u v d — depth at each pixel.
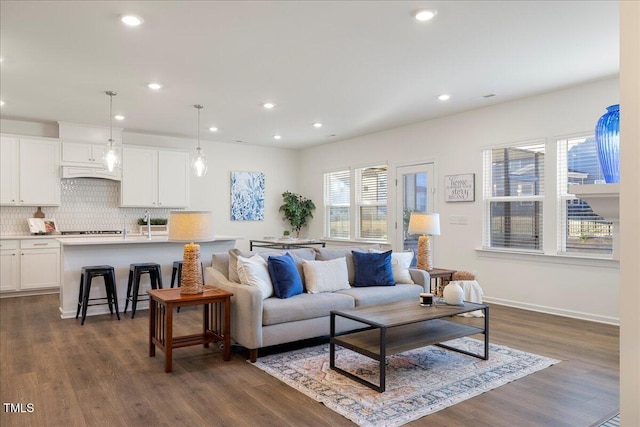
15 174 6.16
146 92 4.99
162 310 3.52
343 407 2.61
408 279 4.64
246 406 2.63
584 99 4.74
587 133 4.71
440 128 6.28
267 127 6.97
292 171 9.19
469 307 3.42
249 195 8.58
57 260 6.37
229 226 8.36
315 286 4.08
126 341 3.96
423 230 4.97
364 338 3.21
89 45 3.64
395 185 7.00
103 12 3.07
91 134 6.72
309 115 6.14
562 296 4.95
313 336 3.70
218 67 4.19
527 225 5.33
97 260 5.07
